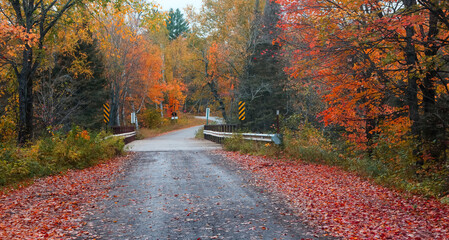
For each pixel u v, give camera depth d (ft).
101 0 63.93
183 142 105.40
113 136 70.85
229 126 87.20
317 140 63.41
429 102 37.50
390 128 43.68
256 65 120.26
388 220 23.85
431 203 28.02
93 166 50.93
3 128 56.49
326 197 30.78
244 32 124.57
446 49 35.32
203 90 149.38
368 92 41.63
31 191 34.06
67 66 108.88
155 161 57.47
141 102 185.78
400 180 35.29
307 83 71.67
